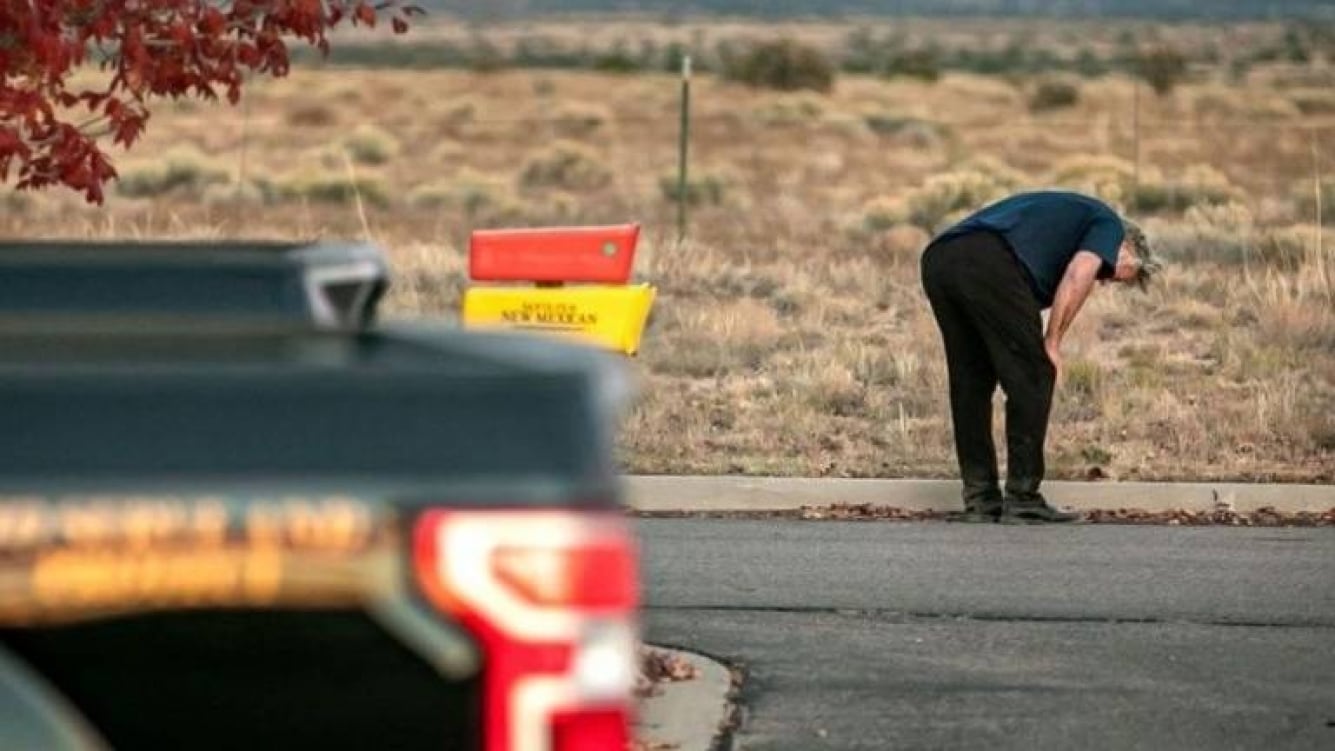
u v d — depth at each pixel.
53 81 34.38
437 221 129.75
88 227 100.44
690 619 39.66
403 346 14.57
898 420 63.12
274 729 12.59
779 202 150.75
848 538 48.56
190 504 12.38
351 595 12.49
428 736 12.62
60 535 12.30
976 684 35.00
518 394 12.66
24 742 12.43
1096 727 32.44
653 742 31.11
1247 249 98.31
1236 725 32.66
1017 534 49.41
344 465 12.52
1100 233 50.22
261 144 199.75
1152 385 67.25
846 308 80.44
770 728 32.19
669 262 88.19
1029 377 50.66
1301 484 55.47
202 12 34.72
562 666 12.62
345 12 35.75
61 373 12.47
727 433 61.53
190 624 12.46
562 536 12.55
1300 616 40.50
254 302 21.42
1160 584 43.31
